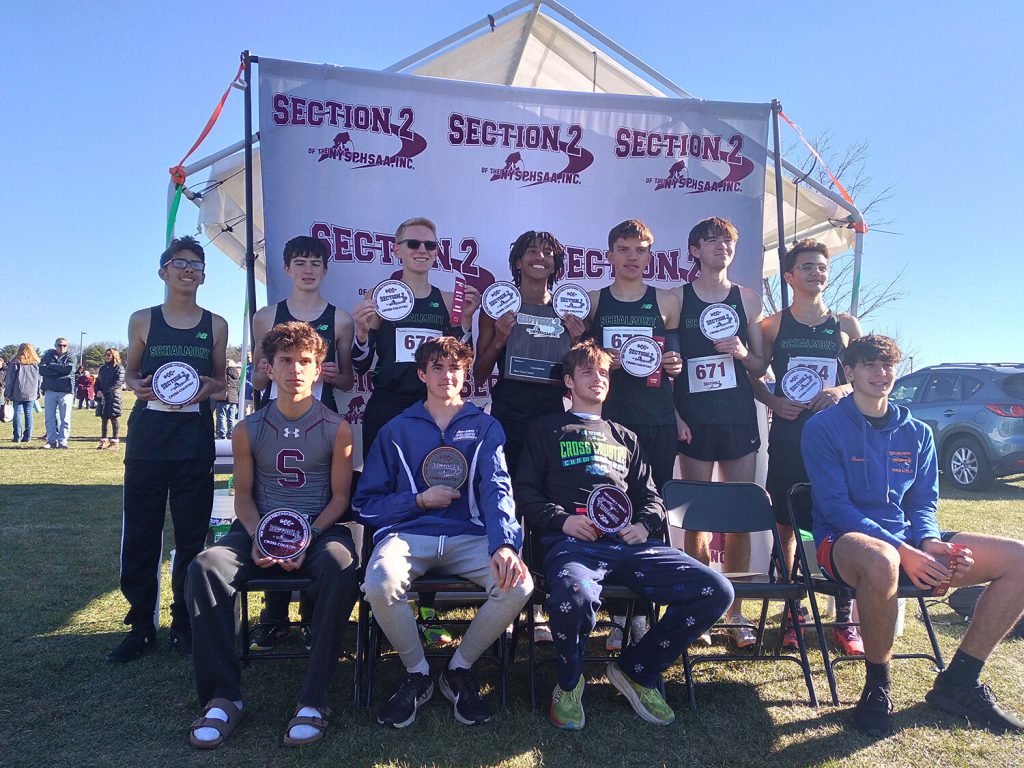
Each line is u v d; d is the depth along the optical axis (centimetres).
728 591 272
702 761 244
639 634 358
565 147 448
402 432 306
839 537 293
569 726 265
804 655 297
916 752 251
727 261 378
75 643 339
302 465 303
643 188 456
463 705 269
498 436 304
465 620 335
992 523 671
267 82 404
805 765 242
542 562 301
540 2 492
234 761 239
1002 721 270
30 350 1361
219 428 1136
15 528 579
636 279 372
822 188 488
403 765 237
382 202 423
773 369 388
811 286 378
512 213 442
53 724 262
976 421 891
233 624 268
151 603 332
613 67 550
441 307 369
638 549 289
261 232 533
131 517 327
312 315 361
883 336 318
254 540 275
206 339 347
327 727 263
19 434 1349
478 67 567
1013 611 273
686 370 376
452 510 297
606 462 310
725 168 462
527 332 355
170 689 293
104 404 1243
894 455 316
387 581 260
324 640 260
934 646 311
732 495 338
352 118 417
